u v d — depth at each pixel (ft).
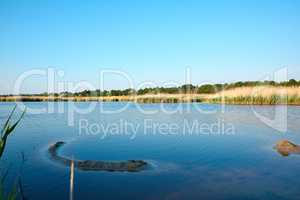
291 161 26.96
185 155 29.35
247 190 19.45
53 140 37.78
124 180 21.58
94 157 28.19
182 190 19.52
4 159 27.48
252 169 24.35
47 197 18.30
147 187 20.21
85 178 22.03
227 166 25.30
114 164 25.72
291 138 38.52
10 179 21.63
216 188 19.93
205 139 38.65
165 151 31.24
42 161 26.73
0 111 82.74
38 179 21.63
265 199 17.88
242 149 32.17
